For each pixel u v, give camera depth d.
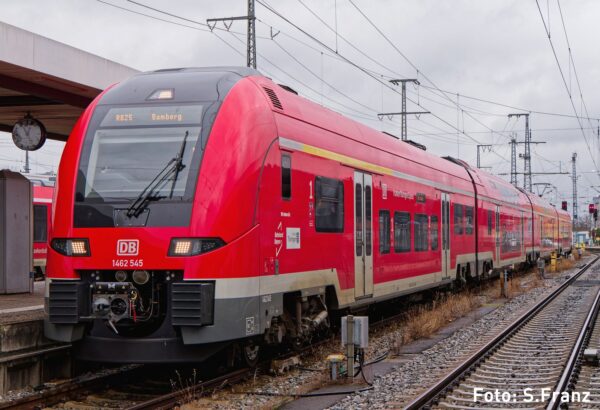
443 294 20.92
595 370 11.08
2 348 9.52
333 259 12.27
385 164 15.29
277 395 9.50
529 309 19.47
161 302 9.34
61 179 9.83
